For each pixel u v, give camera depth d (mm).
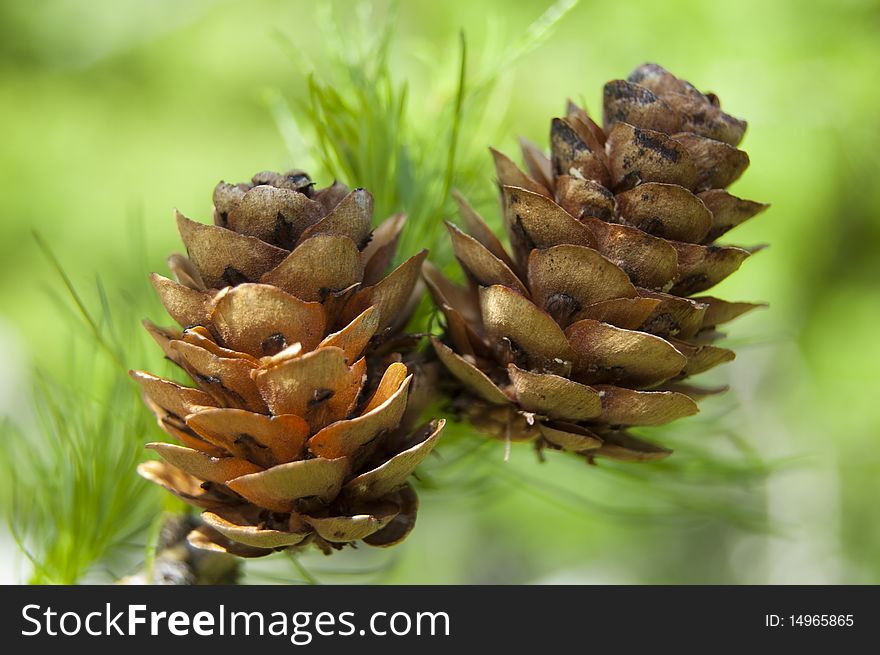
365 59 178
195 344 146
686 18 329
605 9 341
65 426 174
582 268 150
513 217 154
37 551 178
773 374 416
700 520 190
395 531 151
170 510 170
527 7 347
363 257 156
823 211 349
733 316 159
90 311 185
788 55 326
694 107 155
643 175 153
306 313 145
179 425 151
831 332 403
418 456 146
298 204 147
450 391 162
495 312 152
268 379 144
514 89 334
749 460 187
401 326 158
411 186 174
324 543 152
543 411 154
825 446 419
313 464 143
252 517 151
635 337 150
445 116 176
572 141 155
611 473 186
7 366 413
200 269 148
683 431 190
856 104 328
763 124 326
